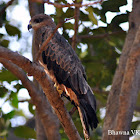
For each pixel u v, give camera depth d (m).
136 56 7.17
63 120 8.65
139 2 8.47
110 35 12.15
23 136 10.47
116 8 10.73
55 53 10.48
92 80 13.83
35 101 9.64
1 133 10.34
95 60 13.90
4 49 7.30
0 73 9.17
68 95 10.27
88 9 8.80
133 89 7.31
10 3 9.85
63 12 10.22
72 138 8.80
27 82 9.32
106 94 13.46
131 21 8.41
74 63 10.37
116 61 13.59
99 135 12.88
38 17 11.78
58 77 10.40
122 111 7.27
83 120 9.32
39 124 10.55
